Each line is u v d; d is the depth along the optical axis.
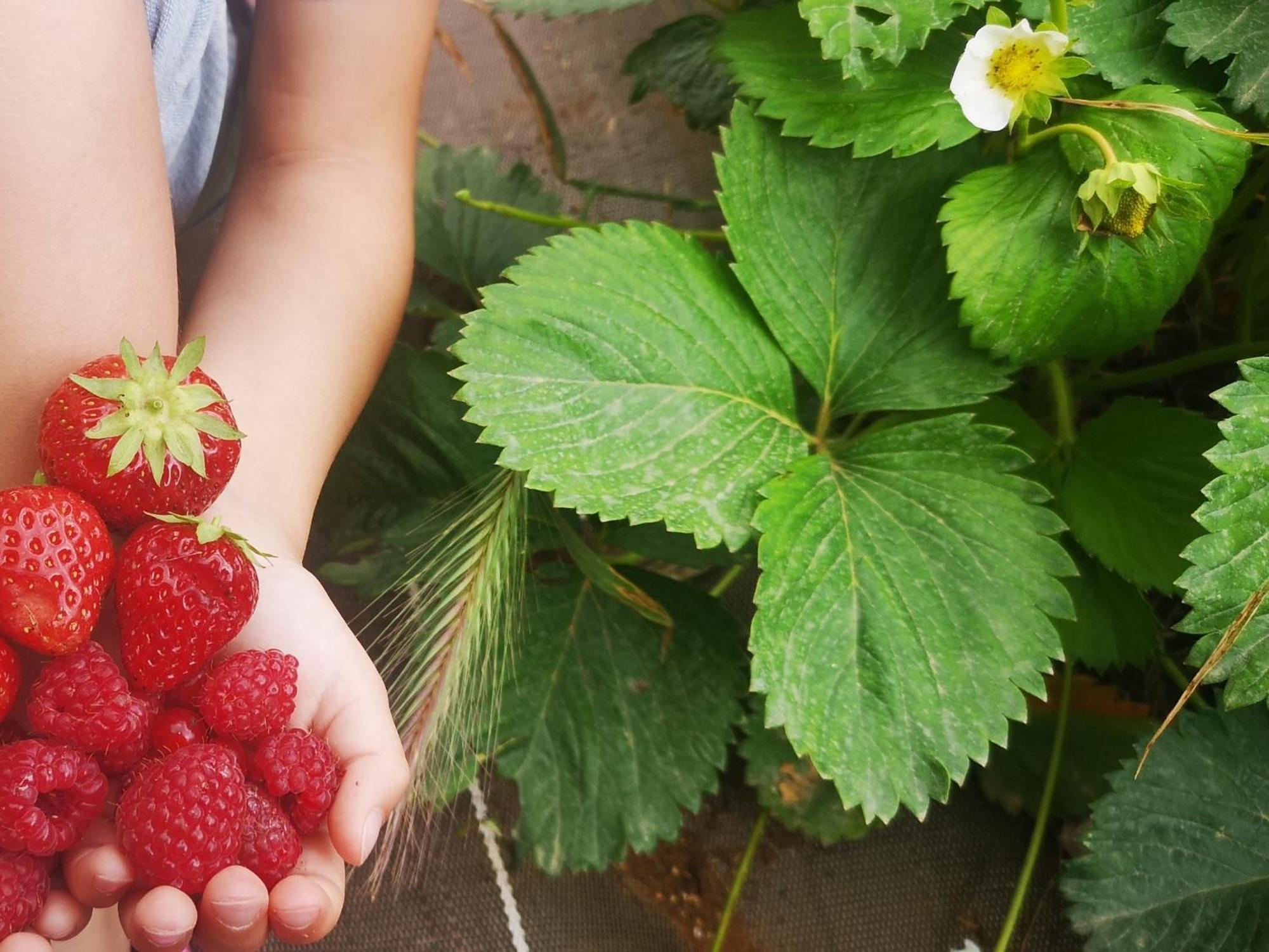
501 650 0.49
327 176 0.46
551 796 0.48
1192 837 0.45
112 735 0.36
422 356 0.51
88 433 0.36
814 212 0.45
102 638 0.39
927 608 0.42
